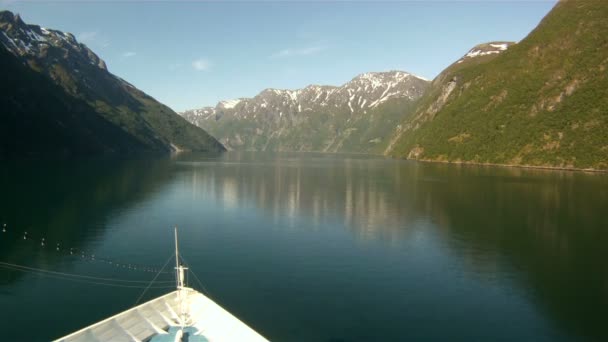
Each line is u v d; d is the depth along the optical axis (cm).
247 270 4656
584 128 17375
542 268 4797
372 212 7969
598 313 3644
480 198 9494
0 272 4431
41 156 17238
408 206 8594
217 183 12175
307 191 10738
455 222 7100
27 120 18425
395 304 3803
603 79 18388
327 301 3841
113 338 2422
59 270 4556
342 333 3238
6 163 14025
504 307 3766
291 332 3244
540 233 6338
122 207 8056
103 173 13262
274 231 6450
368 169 18000
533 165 17738
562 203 8744
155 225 6700
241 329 2567
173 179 12825
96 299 3809
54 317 3425
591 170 15738
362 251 5438
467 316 3572
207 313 2770
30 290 3988
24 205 7612
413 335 3234
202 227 6650
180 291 2986
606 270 4734
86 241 5666
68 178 11450
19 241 5519
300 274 4547
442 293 4066
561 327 3394
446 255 5281
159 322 2664
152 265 4788
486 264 4944
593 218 7312
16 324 3288
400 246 5662
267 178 13850
